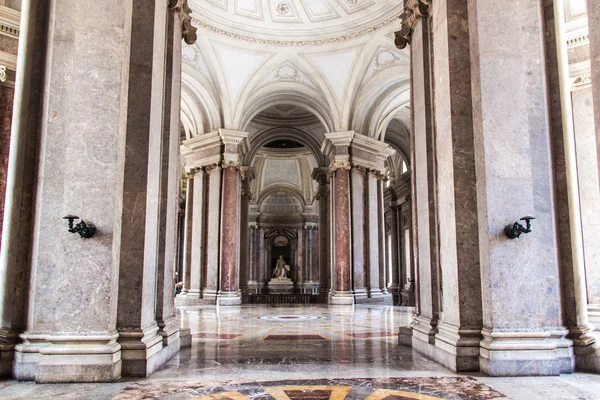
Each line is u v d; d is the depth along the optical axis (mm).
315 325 10773
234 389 4551
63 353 4773
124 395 4305
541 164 5676
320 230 23797
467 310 5523
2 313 5234
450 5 6133
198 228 18984
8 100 9250
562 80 5922
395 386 4672
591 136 9750
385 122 20047
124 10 5414
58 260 4988
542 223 5535
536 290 5301
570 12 10008
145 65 5730
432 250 6613
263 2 16844
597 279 9352
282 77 18938
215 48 17406
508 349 5121
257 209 34969
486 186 5438
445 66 6090
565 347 5266
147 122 5613
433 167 6770
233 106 18734
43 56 5609
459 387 4617
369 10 16344
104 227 5012
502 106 5602
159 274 6211
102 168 5105
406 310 15945
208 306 17688
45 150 5207
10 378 4969
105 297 4926
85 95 5199
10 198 5391
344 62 18078
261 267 35812
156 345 5574
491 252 5324
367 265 18969
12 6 9328
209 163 18984
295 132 25500
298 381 4910
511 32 5750
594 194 9617
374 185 19578
